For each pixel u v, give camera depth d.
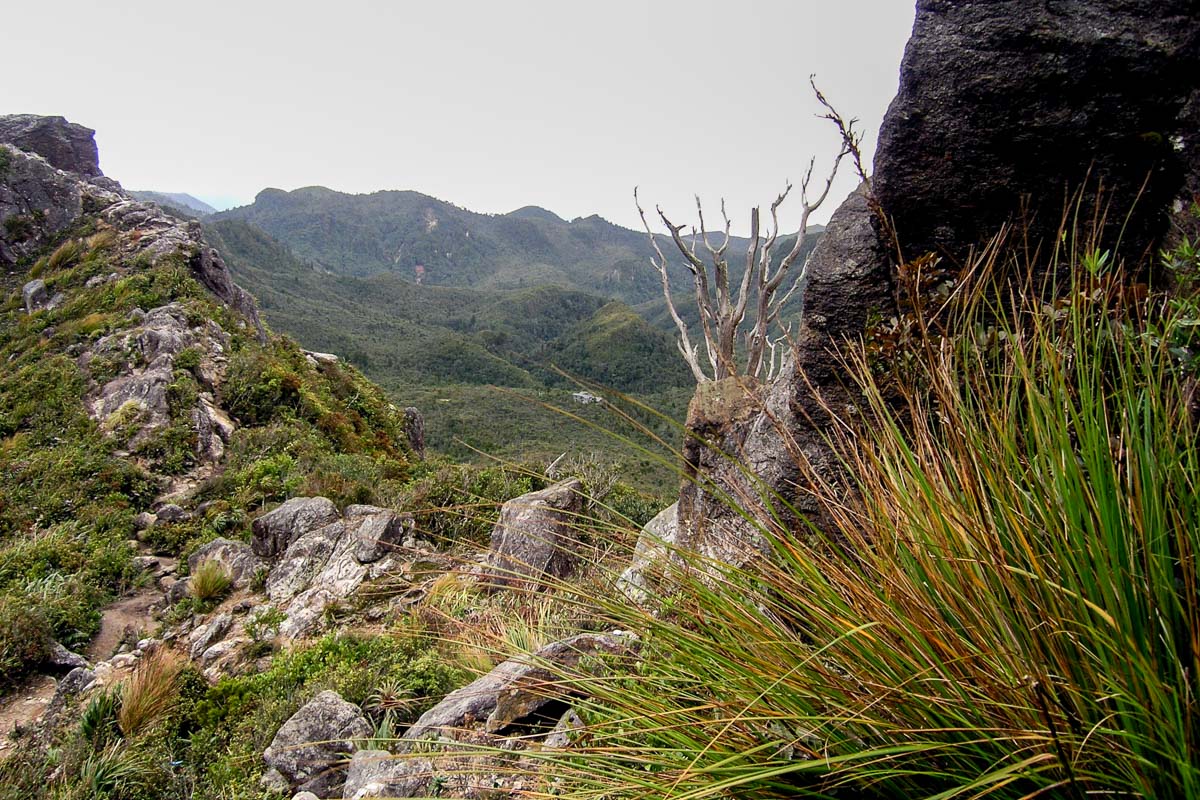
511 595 2.80
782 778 1.23
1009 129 2.09
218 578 9.67
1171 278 1.76
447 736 2.93
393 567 8.51
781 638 1.33
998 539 1.10
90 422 16.09
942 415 1.38
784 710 1.23
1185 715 0.92
